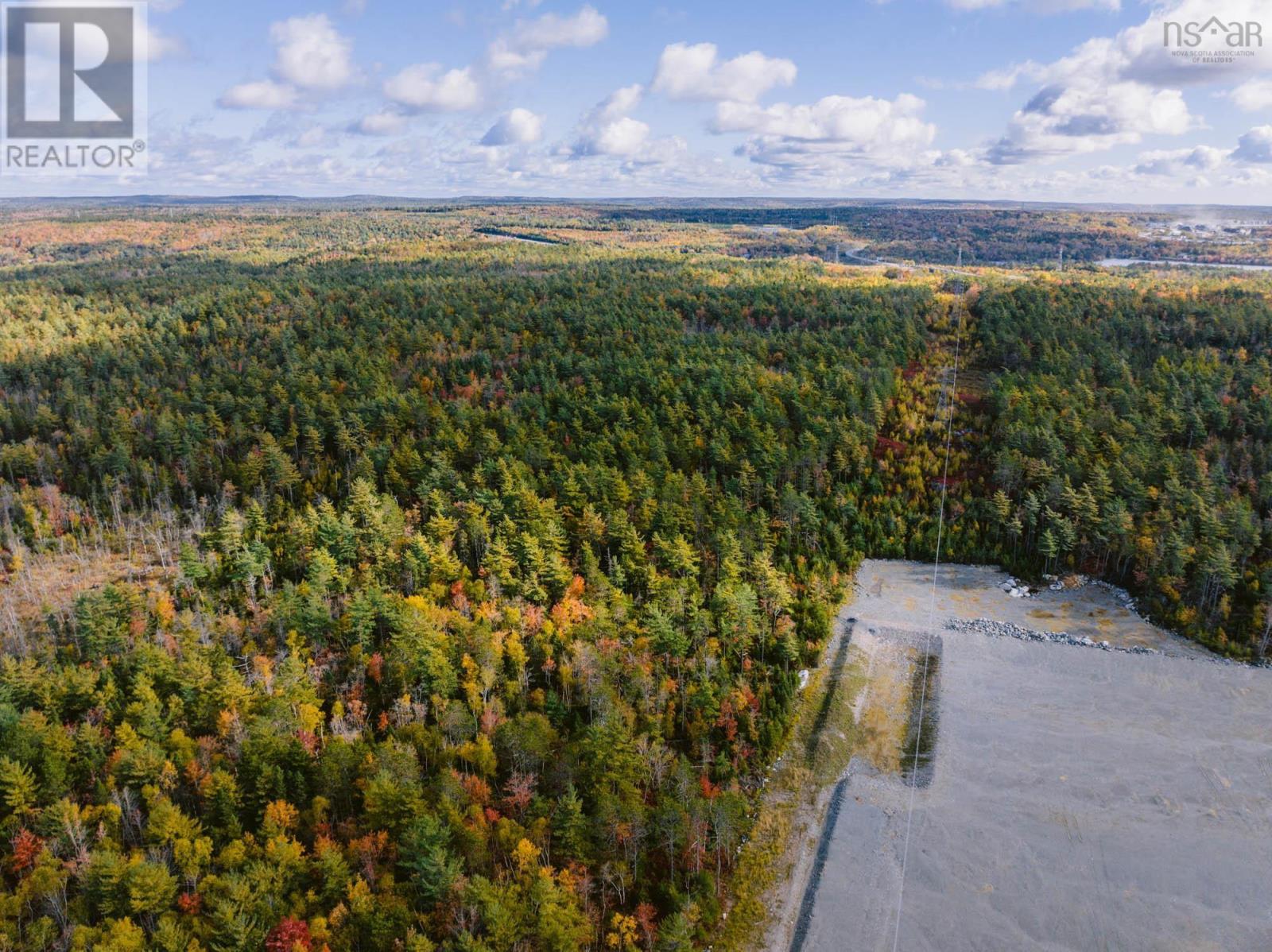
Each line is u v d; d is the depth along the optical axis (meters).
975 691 82.94
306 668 78.88
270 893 54.78
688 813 62.66
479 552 103.88
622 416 136.12
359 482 111.81
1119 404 133.75
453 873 54.94
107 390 162.25
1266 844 65.00
